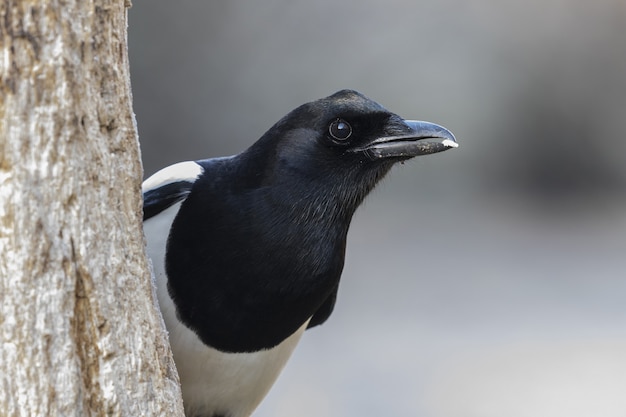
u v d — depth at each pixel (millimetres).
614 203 29781
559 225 27391
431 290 20406
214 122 24609
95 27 4293
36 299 4172
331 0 26438
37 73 4129
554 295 20500
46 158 4168
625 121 30219
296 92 25828
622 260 23672
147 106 23938
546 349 16922
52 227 4203
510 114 29531
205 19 24547
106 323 4355
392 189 28062
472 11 28625
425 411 14117
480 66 28719
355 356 16297
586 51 30141
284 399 14219
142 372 4488
